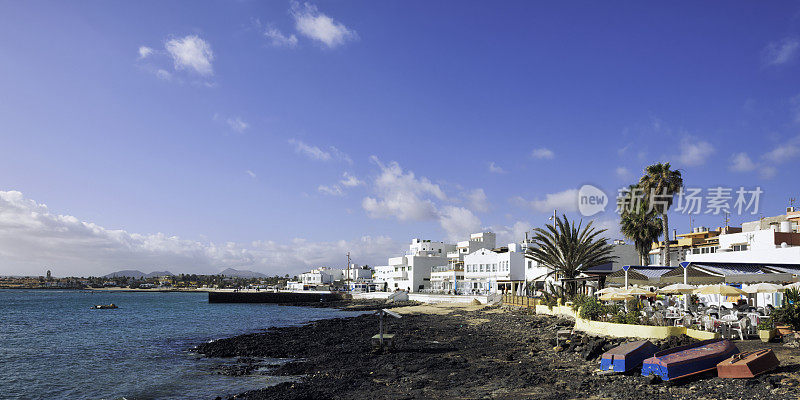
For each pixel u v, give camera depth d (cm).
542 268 7962
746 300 3316
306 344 3975
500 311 6175
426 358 2908
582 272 4553
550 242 4734
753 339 2378
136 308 11381
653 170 6206
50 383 2794
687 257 5334
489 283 9869
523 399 1803
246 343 4128
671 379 1788
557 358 2559
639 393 1705
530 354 2748
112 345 4416
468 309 7131
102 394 2492
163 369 3088
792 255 4081
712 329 2491
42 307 11962
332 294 13562
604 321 3048
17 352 4031
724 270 3117
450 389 2081
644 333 2688
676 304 3225
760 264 3266
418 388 2138
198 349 3912
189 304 13425
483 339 3691
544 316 4719
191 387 2541
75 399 2416
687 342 2262
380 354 3147
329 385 2259
